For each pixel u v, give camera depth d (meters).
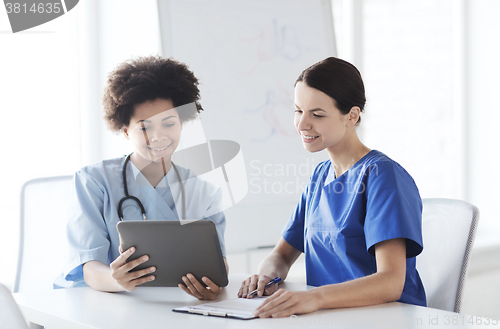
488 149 2.56
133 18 2.00
